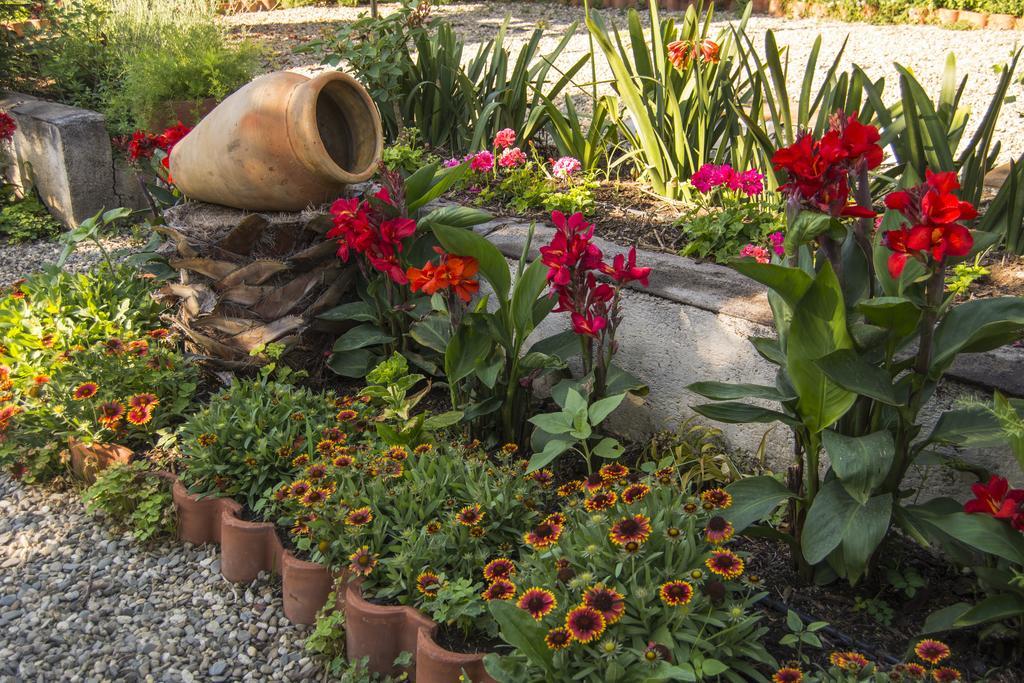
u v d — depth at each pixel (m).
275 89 3.27
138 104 5.56
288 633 2.52
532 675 1.95
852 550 2.05
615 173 4.32
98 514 3.10
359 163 3.53
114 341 3.32
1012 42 7.88
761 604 2.32
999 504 1.98
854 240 2.21
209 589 2.71
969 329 2.06
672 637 1.96
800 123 3.28
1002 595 1.96
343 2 12.42
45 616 2.64
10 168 6.48
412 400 3.06
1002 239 3.07
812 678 1.98
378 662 2.29
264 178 3.33
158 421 3.28
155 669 2.41
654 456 2.89
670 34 4.00
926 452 2.26
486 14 10.82
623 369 3.10
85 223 4.10
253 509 2.75
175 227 3.49
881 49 7.70
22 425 3.35
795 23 9.51
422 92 4.86
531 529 2.50
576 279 2.61
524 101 4.50
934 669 1.90
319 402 3.16
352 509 2.47
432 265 2.77
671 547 2.08
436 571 2.31
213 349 3.51
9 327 3.64
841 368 1.97
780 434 2.75
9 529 3.06
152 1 6.45
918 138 2.89
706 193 3.60
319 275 3.46
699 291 2.89
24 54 6.91
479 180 4.23
